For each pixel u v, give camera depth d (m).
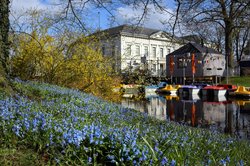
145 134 5.40
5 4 8.53
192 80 57.81
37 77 16.06
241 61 61.94
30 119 5.01
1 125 4.87
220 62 58.56
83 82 17.08
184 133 7.14
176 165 3.96
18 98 7.65
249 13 19.69
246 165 5.75
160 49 77.06
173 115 21.06
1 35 8.38
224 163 4.75
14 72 15.04
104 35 17.12
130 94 25.45
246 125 17.47
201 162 4.62
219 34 44.16
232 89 40.09
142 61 33.84
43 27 15.80
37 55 15.29
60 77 16.45
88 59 16.61
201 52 57.25
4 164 3.84
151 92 42.19
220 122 18.72
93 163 3.96
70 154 4.05
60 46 16.23
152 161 3.78
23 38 15.45
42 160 4.12
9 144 4.46
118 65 18.66
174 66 62.00
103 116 7.70
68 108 7.60
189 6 12.93
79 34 16.16
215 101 34.09
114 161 3.82
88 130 4.45
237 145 7.70
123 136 4.41
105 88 17.84
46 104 7.71
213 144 6.48
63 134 4.28
